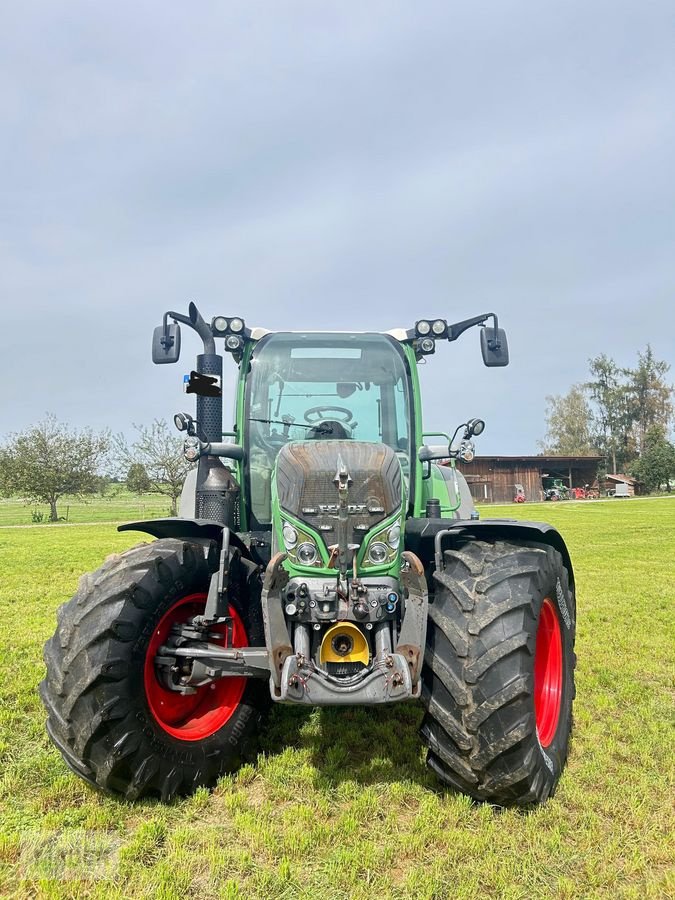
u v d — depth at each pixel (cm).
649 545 1536
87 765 289
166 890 231
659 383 7538
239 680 346
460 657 286
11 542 1870
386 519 308
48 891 232
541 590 307
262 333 444
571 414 8244
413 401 439
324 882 239
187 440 387
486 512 3325
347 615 291
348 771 330
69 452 3600
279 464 333
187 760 307
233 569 346
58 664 293
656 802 300
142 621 294
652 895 232
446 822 279
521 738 274
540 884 240
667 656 550
